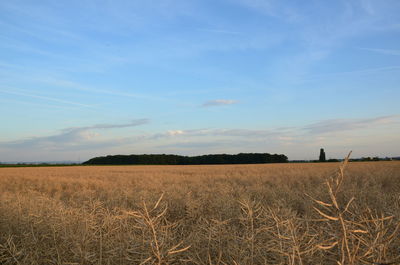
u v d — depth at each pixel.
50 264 2.82
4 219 4.00
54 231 2.92
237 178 20.00
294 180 16.61
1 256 2.83
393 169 24.33
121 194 9.12
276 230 2.25
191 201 4.88
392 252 1.74
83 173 34.47
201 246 2.52
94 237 2.82
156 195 7.57
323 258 1.89
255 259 2.17
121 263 2.44
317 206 3.83
